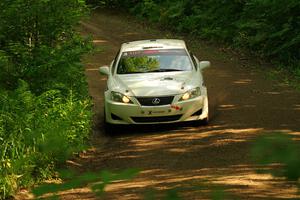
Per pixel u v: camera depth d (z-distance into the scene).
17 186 20.02
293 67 46.78
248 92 38.84
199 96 29.53
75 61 30.03
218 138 27.06
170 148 26.02
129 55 32.38
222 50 59.91
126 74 31.12
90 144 28.02
